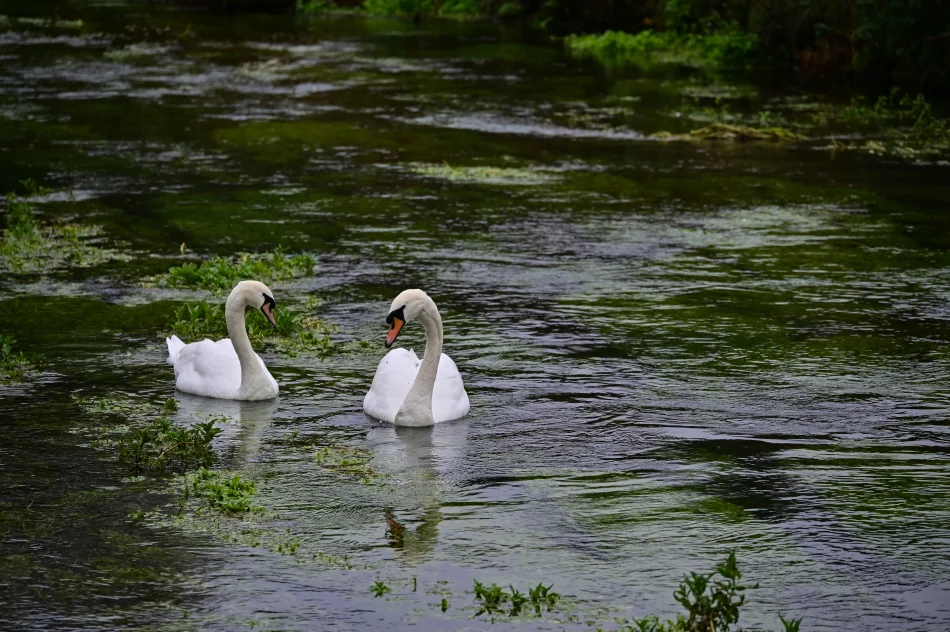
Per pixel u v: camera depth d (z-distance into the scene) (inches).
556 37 1753.2
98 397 461.7
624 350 527.2
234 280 618.5
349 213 770.8
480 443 423.8
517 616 305.3
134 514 360.2
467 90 1261.1
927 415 455.2
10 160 906.7
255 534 349.7
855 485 389.7
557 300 599.5
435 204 799.1
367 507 369.4
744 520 362.9
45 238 695.7
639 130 1066.1
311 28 1813.5
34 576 321.4
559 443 424.5
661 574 328.8
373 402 450.3
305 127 1051.9
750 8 1590.8
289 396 470.3
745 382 489.4
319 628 298.4
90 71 1344.7
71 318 557.6
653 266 662.5
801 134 1051.9
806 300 603.5
